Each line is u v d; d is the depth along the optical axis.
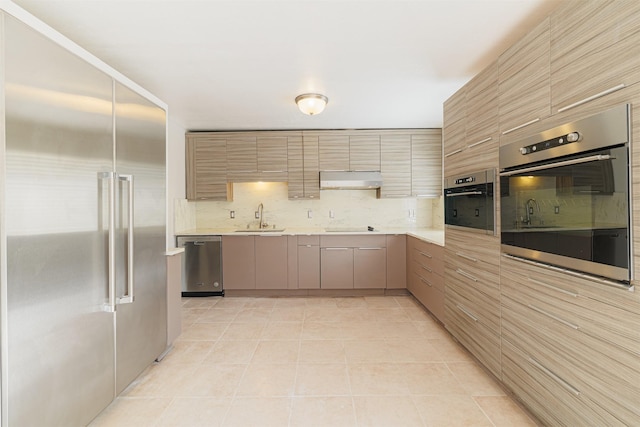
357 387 2.04
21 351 1.24
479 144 2.17
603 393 1.23
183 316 3.38
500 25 1.90
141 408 1.84
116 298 1.77
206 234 4.06
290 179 4.30
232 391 2.00
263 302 3.88
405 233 4.09
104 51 2.16
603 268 1.21
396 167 4.31
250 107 3.40
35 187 1.30
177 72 2.51
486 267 2.10
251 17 1.79
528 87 1.65
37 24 1.31
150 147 2.21
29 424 1.28
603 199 1.21
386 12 1.76
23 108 1.25
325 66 2.43
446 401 1.88
